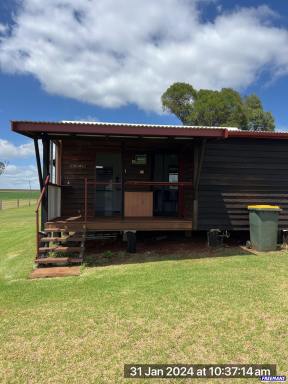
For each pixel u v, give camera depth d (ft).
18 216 71.97
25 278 20.76
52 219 28.71
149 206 34.01
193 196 29.17
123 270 21.97
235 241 31.99
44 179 26.14
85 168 35.42
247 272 20.54
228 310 14.47
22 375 10.13
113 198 36.19
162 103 124.47
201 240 32.63
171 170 36.42
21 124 23.40
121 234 33.83
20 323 13.70
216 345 11.60
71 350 11.50
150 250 28.58
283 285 17.83
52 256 25.79
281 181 30.55
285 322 13.24
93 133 24.40
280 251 27.48
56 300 16.31
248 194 30.01
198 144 28.35
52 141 31.45
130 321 13.58
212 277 19.48
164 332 12.59
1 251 31.07
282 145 30.63
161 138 28.86
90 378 9.92
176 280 18.98
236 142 29.84
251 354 11.02
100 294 16.96
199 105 112.88
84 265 23.61
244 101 127.95
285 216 30.60
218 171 29.50
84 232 25.91
